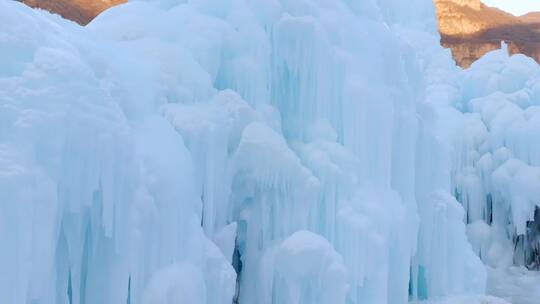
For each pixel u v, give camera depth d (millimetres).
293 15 11023
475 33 41188
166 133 8180
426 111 14164
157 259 7422
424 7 24094
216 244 9008
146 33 10062
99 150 6676
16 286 5754
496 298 13688
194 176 8633
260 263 9492
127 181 6996
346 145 10750
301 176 9719
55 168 6254
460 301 13023
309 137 10578
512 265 19516
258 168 9562
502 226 19922
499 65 22625
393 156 11891
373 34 12195
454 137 20188
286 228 9727
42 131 6215
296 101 10891
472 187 19984
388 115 11156
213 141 8953
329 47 10797
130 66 8555
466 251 14703
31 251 5902
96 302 6980
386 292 10250
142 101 8273
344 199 10203
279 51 10766
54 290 6391
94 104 6785
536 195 18750
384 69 12008
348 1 12586
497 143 20188
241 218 9781
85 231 6883
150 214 7242
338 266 9211
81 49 7641
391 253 11188
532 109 20312
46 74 6496
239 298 9852
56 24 7785
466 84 22984
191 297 7477
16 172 5809
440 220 13562
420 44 22891
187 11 10641
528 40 41250
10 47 6402
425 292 13680
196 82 9430
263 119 10102
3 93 6113
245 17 10523
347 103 10734
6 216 5715
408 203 12039
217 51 10148
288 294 9273
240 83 10172
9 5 6875
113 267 6957
